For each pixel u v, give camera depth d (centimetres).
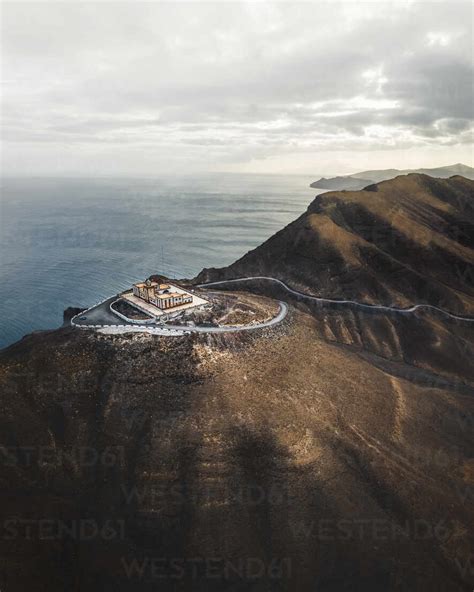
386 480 5297
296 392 6188
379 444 5759
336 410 6084
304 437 5506
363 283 10388
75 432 5384
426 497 5219
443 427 6391
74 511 4744
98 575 4303
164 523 4653
